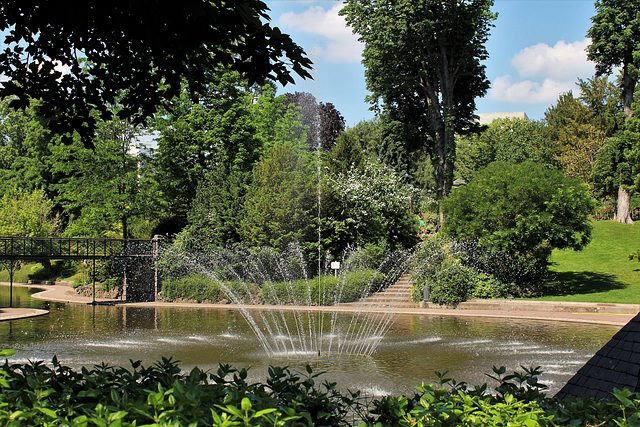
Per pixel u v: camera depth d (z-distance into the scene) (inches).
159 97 269.7
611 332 654.5
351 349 552.4
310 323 791.7
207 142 1434.5
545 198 933.2
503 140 2085.4
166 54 242.7
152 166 1470.2
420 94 1441.9
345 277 1079.6
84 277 1336.1
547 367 444.8
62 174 2026.3
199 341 611.5
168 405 111.0
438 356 505.7
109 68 261.1
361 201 1321.4
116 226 1462.8
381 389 372.2
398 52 1270.9
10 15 235.8
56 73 262.5
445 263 978.1
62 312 965.8
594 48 1438.2
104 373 163.8
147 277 1246.9
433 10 1266.0
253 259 1208.8
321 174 1339.8
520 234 922.1
